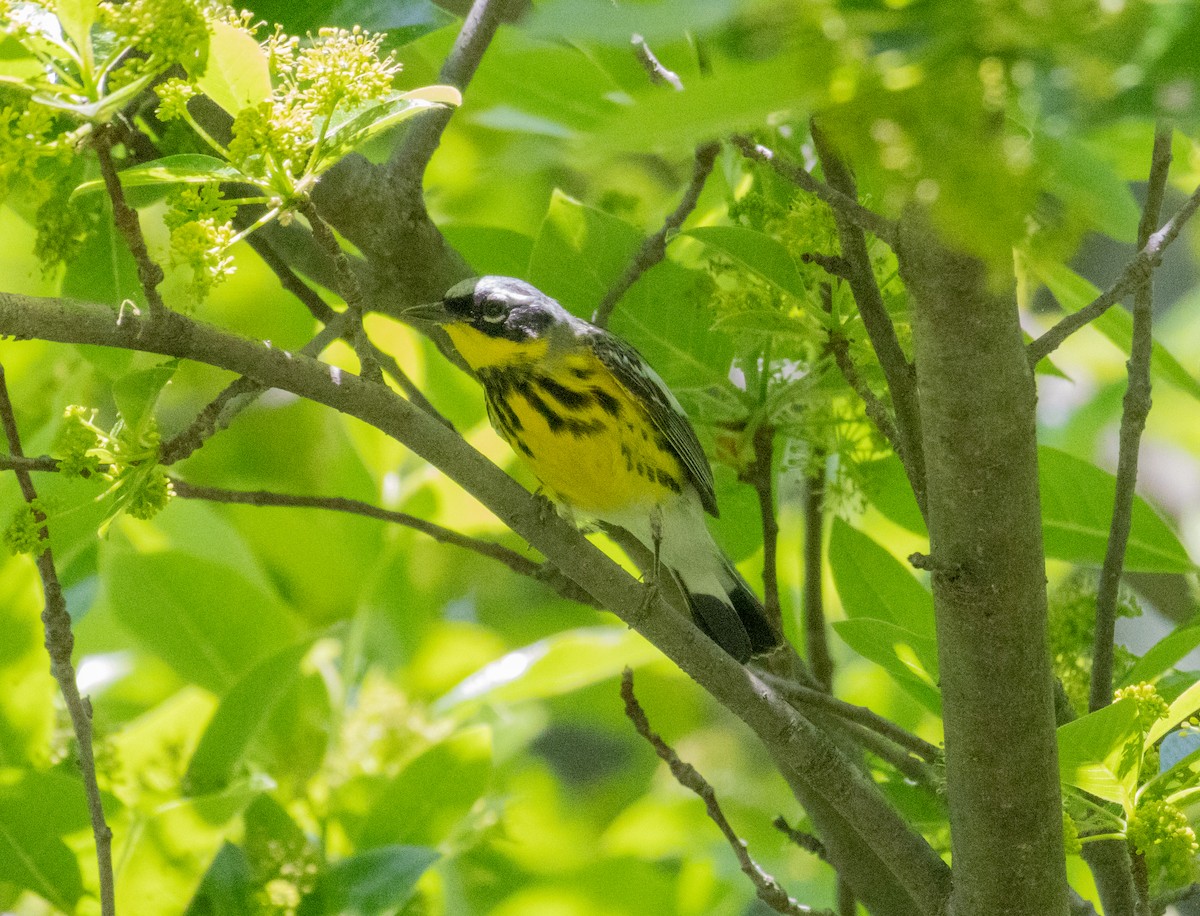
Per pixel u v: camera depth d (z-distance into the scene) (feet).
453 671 47.42
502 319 37.93
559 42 38.47
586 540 27.45
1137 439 28.32
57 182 28.86
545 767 53.52
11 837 31.07
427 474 46.68
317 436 56.08
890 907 31.99
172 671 44.21
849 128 12.09
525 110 39.27
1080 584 33.37
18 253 42.39
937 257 20.84
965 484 22.47
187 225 20.80
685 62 36.22
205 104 29.50
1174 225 23.98
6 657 34.91
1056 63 11.84
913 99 11.94
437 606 54.13
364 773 37.93
